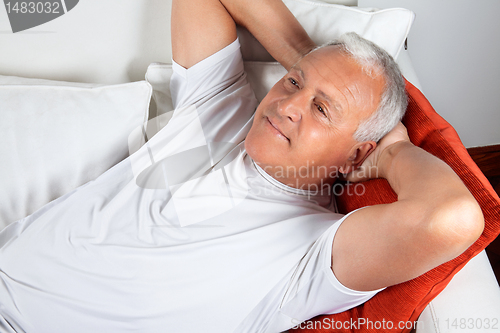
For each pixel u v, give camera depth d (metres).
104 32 1.17
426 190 0.67
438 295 0.77
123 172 0.98
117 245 0.86
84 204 0.92
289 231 0.85
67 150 0.98
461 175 0.75
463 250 0.63
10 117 0.97
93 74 1.19
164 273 0.83
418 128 0.90
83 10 1.14
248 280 0.83
